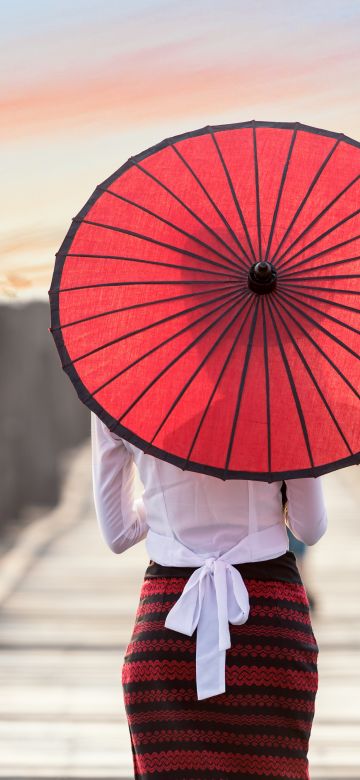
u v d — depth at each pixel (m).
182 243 3.09
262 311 3.04
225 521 3.45
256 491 3.45
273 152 3.11
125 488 3.66
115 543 3.70
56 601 12.80
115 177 3.12
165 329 3.06
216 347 3.04
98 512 3.67
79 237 3.12
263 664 3.35
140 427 3.07
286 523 3.67
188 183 3.12
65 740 7.19
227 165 3.11
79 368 3.09
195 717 3.38
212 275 3.07
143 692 3.42
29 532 18.67
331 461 3.04
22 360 19.69
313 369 3.03
